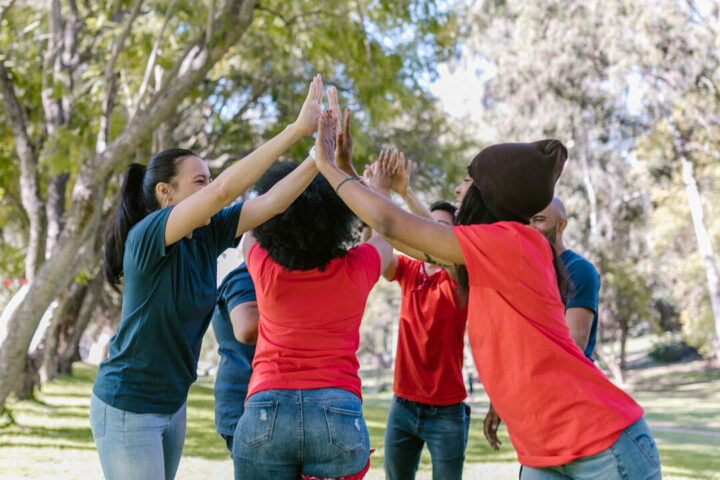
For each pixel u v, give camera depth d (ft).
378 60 32.65
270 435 8.05
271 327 8.51
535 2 107.14
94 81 31.78
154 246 8.27
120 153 26.37
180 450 9.64
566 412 7.36
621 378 139.13
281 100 52.03
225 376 11.00
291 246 8.39
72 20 35.70
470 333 7.90
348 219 8.66
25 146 34.63
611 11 102.22
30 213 35.86
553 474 7.53
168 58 31.53
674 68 101.50
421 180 59.41
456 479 12.34
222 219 9.03
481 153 8.23
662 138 105.60
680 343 174.70
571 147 112.88
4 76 33.47
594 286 11.50
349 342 8.62
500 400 7.70
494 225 7.78
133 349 8.59
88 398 47.06
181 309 8.66
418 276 12.48
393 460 12.72
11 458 23.38
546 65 107.86
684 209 111.45
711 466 28.09
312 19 33.86
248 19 26.73
